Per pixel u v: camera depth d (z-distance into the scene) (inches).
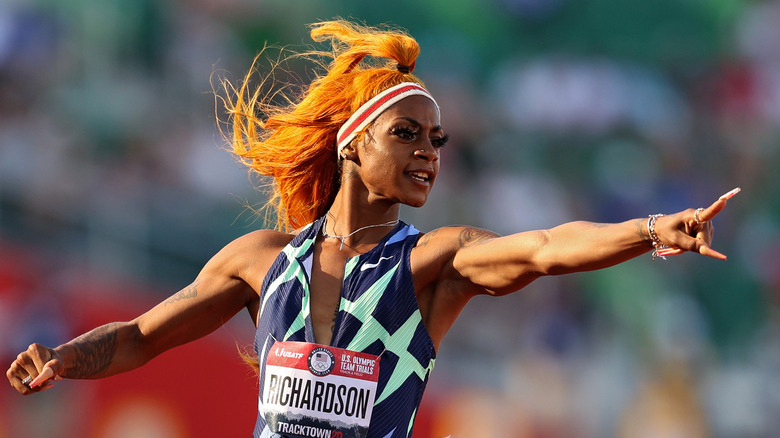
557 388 1456.7
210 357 1006.4
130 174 1210.0
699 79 2217.0
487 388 1357.0
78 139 1206.9
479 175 1823.3
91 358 381.7
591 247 319.3
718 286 1891.0
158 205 1196.5
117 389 942.4
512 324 1459.2
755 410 1756.9
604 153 2009.1
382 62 432.1
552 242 331.0
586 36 2133.4
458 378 1333.7
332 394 345.4
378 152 370.6
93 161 1195.9
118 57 1341.0
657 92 2150.6
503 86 2027.6
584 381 1498.5
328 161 402.6
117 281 1076.5
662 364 1611.7
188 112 1402.6
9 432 922.7
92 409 932.6
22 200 1064.8
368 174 371.9
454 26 2027.6
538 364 1459.2
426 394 1266.0
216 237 1243.2
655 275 1721.2
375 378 347.3
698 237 296.5
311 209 411.5
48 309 994.1
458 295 361.4
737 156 2174.0
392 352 350.6
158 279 1126.4
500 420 1343.5
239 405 1025.5
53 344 980.6
